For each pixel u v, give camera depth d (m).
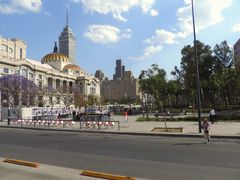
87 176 9.54
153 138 22.66
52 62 161.88
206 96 70.00
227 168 10.91
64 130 31.41
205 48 62.31
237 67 54.97
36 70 127.75
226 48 61.19
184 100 107.06
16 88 78.00
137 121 42.03
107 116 42.28
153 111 80.00
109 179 9.12
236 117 38.06
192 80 62.66
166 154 14.48
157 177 9.71
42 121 38.25
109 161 12.75
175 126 31.50
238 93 58.16
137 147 17.31
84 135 25.98
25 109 52.31
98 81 175.12
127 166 11.61
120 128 31.19
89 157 13.87
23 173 9.92
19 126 37.50
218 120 37.94
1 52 121.44
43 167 11.25
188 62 63.59
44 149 16.83
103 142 20.11
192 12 27.77
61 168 11.10
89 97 135.75
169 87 70.12
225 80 56.47
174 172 10.41
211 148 16.36
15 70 114.31
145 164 11.96
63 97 114.62
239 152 14.74
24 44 136.75
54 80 142.50
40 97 103.25
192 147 16.94
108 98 185.88
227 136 21.88
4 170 10.41
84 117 41.56
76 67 166.00
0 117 52.12
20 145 18.81
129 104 152.25
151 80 60.81
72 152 15.54
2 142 20.66
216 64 61.50
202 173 10.16
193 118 40.06
